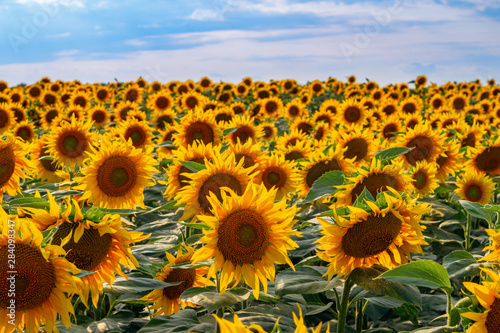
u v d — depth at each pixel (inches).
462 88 1110.4
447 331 128.6
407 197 130.8
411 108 614.5
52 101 792.9
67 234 117.4
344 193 168.9
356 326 185.5
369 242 128.1
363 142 298.8
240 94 1006.4
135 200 203.9
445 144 290.7
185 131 303.3
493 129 450.9
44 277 103.0
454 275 133.9
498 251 122.1
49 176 311.0
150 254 231.6
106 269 127.0
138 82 932.0
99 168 198.8
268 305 172.1
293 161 234.8
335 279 144.8
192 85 990.4
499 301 90.9
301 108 656.4
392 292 126.0
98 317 189.3
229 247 124.2
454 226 269.1
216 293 142.2
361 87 1144.8
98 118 543.8
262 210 126.1
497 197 331.3
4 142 173.2
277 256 127.0
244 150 230.2
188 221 193.0
